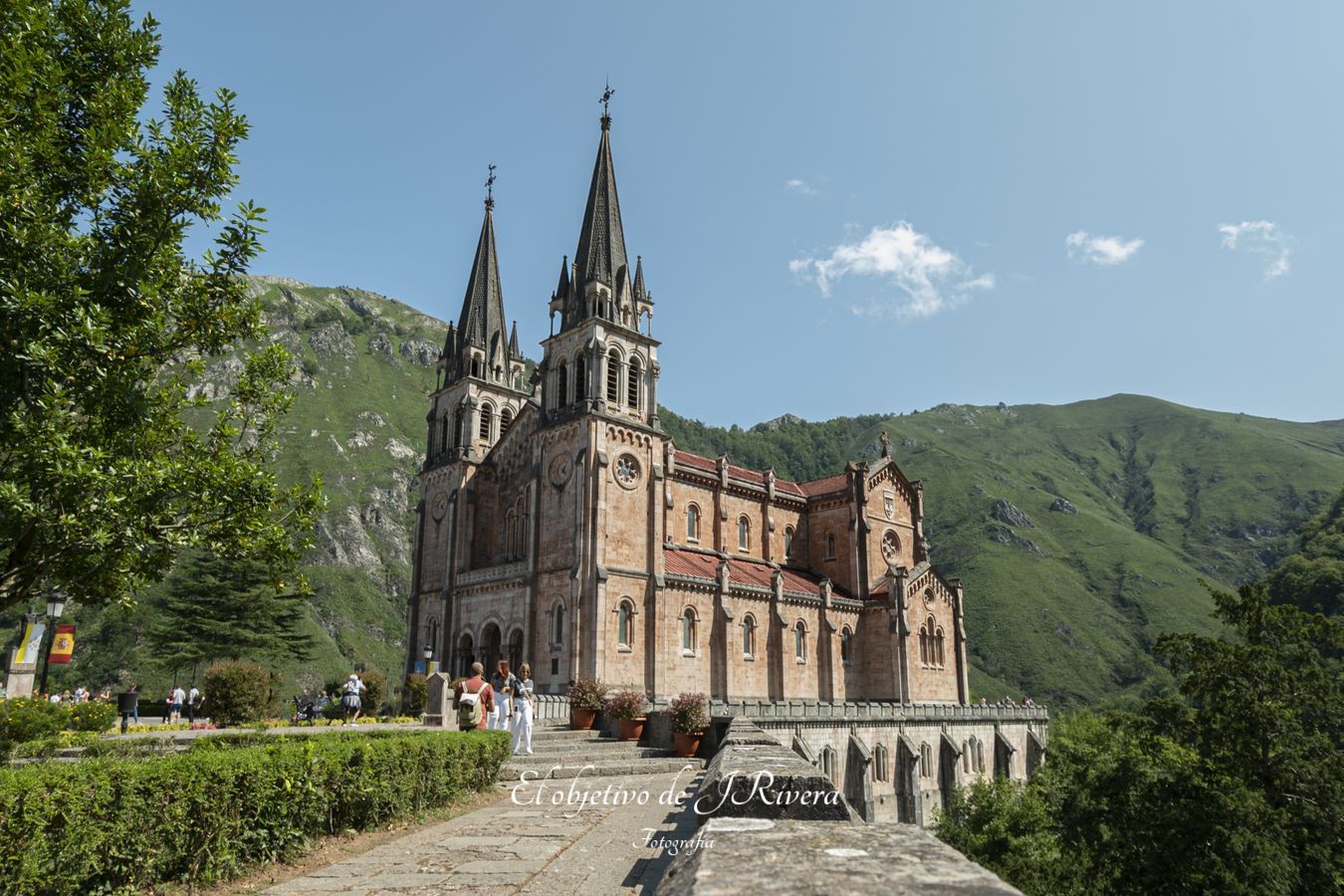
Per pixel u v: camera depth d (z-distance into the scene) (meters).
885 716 64.75
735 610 66.38
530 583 62.44
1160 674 157.25
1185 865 45.41
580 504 60.47
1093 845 51.62
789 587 72.69
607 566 60.16
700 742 33.91
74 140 19.27
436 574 73.50
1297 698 51.44
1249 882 43.28
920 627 77.94
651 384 67.56
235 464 20.20
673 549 70.50
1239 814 45.62
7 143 16.77
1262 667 52.12
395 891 11.70
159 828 12.38
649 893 11.41
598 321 64.62
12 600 17.77
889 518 84.81
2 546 17.27
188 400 21.88
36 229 16.97
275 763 14.56
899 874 3.13
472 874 12.72
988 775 76.06
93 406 18.33
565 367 67.00
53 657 46.84
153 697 89.44
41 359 16.27
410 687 60.91
